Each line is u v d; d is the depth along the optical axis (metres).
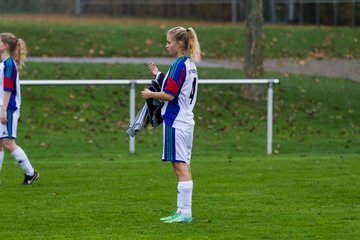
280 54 78.19
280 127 55.34
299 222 25.14
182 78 24.31
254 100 60.88
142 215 26.34
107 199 29.47
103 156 44.16
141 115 25.16
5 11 150.00
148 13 128.12
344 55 78.44
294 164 39.09
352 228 24.22
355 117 58.50
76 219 25.70
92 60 73.62
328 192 30.88
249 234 23.38
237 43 81.06
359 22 93.94
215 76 66.06
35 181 33.88
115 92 61.16
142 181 33.88
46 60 72.19
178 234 23.34
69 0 146.75
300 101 61.31
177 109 24.48
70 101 58.78
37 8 150.88
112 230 23.95
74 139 50.06
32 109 56.44
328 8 97.69
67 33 82.31
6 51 31.25
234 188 31.91
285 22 103.56
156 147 48.19
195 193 30.78
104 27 87.19
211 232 23.66
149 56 77.06
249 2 60.47
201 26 93.25
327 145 49.31
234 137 51.78
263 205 28.17
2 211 27.03
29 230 24.03
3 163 40.31
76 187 32.28
